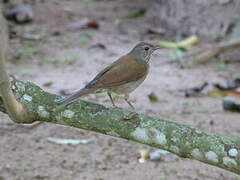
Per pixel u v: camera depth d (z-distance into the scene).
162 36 19.47
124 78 8.35
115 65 8.55
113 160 10.97
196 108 13.69
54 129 12.23
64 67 16.16
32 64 16.30
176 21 19.75
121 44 18.45
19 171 10.38
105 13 21.56
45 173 10.32
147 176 10.38
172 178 10.34
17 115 7.07
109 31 19.69
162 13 20.45
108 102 13.62
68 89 14.20
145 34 19.58
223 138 6.96
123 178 10.25
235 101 13.65
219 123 12.70
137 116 7.11
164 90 14.89
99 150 11.37
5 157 10.91
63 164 10.72
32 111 7.16
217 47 17.22
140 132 7.03
